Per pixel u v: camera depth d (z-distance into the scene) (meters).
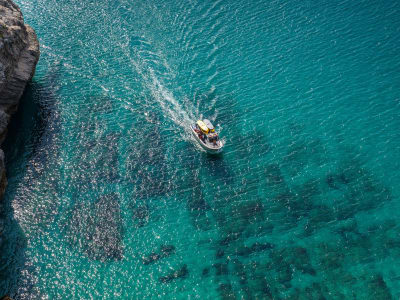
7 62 54.53
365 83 66.44
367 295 40.00
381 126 59.06
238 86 67.00
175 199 49.25
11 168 51.25
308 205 48.75
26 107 60.78
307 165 53.75
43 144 55.06
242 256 43.56
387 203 48.91
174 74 69.31
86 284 40.44
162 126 59.22
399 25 78.19
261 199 49.47
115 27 80.00
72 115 60.09
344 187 50.91
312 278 41.50
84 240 44.06
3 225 44.38
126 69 69.94
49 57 71.56
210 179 51.88
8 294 38.78
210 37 77.88
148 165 53.19
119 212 47.28
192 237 45.34
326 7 85.00
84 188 49.59
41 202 47.50
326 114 61.41
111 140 56.31
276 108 62.75
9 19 58.97
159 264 42.66
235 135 58.28
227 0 88.19
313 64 70.88
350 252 43.88
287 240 45.06
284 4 86.81
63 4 86.62
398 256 43.44
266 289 40.53
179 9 85.69
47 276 40.66
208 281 41.31
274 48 74.75
